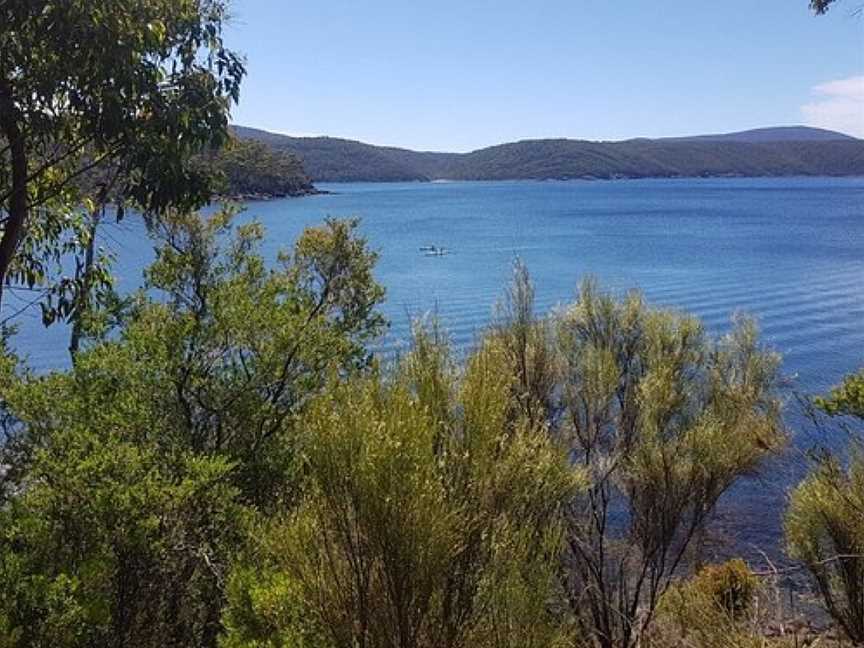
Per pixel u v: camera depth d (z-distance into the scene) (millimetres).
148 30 4766
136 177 5395
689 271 48562
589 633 5438
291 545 2863
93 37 4430
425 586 2561
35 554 3885
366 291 9547
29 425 4984
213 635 4410
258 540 3674
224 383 6223
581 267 51062
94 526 4055
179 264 6922
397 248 64375
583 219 102688
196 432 6148
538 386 5883
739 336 7066
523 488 2898
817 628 5492
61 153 5945
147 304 6777
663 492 5598
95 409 5199
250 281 7312
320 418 2736
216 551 4449
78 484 4094
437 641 2623
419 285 41469
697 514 5652
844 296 37812
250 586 3562
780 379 8625
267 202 132000
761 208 120500
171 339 6023
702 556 8398
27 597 3510
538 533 2924
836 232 76938
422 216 108250
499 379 3045
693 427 5707
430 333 3350
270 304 6789
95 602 3697
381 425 2621
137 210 6285
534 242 70375
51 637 3496
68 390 5363
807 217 99625
